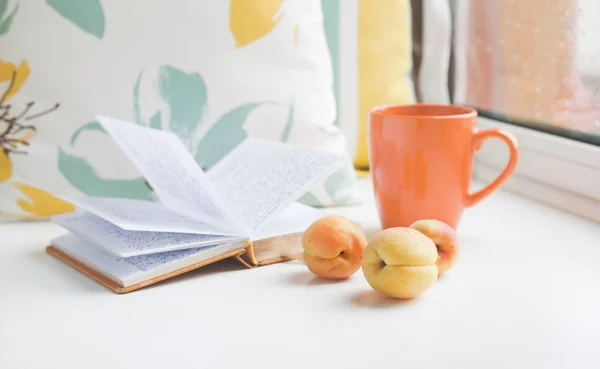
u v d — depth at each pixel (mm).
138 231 827
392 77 1089
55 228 924
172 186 805
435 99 1186
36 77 914
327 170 838
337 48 1058
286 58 955
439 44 1166
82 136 926
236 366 669
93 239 811
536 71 1021
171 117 938
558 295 760
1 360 680
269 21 946
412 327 714
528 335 702
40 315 741
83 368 670
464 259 830
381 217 886
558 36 981
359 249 793
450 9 1197
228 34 938
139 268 786
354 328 714
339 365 668
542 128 1017
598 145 933
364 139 1095
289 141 964
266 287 786
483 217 945
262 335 707
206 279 804
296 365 669
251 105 950
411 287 745
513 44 1061
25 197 920
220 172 906
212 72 938
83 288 788
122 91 926
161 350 689
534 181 1018
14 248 872
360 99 1082
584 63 945
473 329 710
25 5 908
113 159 934
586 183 931
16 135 917
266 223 821
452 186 852
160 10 923
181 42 931
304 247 796
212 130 948
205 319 731
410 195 854
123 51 923
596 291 766
